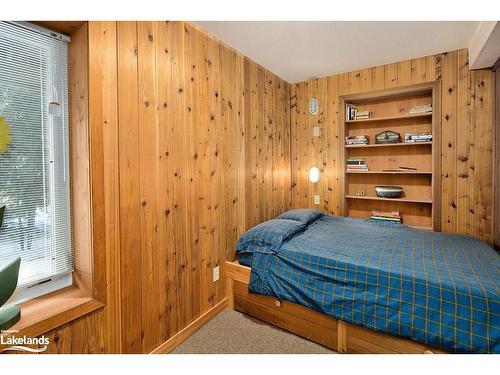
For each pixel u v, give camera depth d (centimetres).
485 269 165
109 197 146
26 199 129
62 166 142
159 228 176
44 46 134
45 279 136
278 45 248
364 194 339
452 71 266
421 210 306
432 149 277
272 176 323
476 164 259
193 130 204
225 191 241
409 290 154
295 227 243
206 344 190
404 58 283
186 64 197
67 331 129
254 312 225
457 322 138
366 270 169
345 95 327
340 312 171
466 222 264
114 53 148
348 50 262
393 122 319
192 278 204
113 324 148
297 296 190
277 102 334
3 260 122
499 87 238
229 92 246
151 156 170
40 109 133
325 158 347
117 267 150
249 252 233
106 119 144
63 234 144
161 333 178
